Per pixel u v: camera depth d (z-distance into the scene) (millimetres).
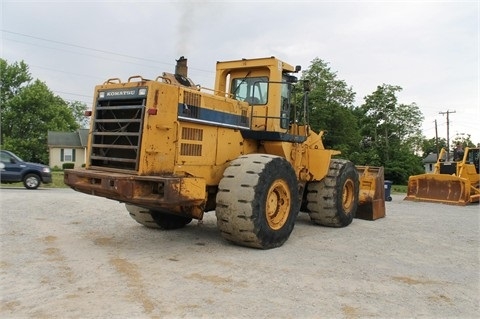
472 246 7734
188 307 4188
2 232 7473
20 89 54844
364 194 10859
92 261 5750
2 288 4609
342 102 37906
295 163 8586
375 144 43188
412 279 5477
